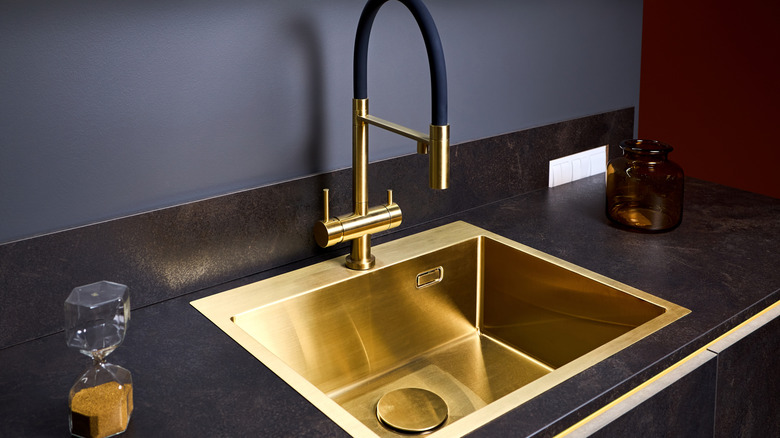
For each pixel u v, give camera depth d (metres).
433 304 1.54
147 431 0.95
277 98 1.36
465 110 1.68
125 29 1.16
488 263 1.59
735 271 1.41
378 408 1.28
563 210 1.74
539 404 1.00
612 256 1.48
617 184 1.63
